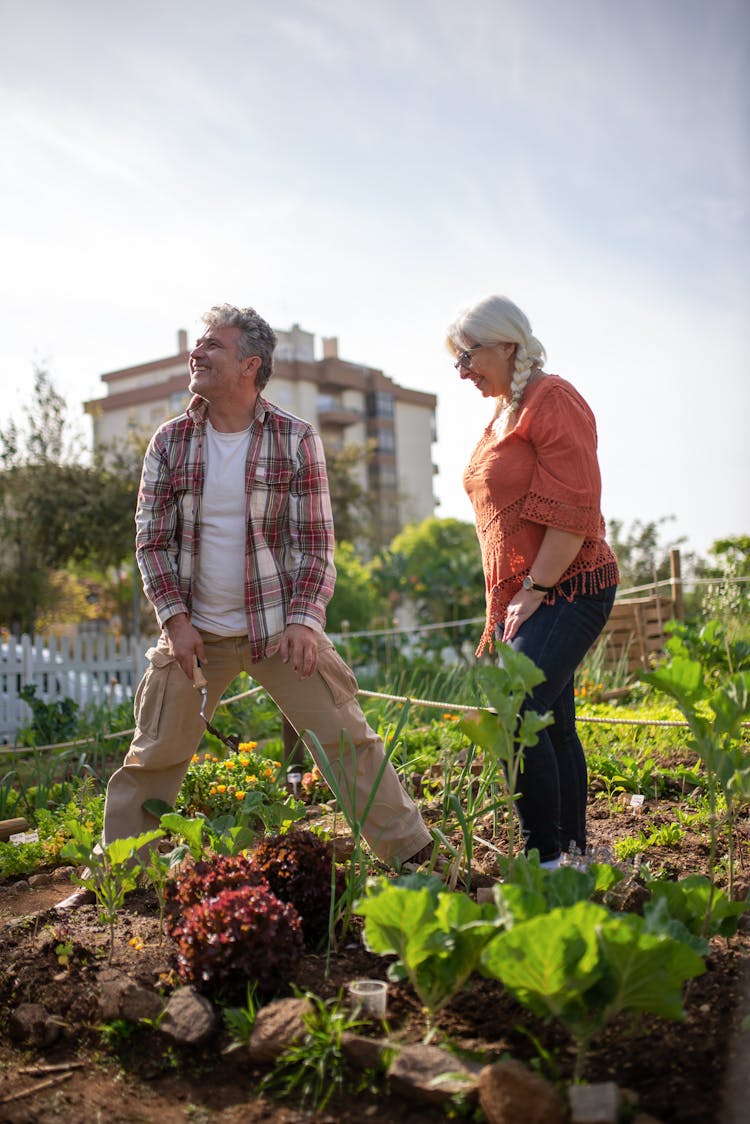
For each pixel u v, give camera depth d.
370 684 8.97
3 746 7.66
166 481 3.27
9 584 20.09
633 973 1.84
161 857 3.04
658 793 4.48
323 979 2.50
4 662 9.80
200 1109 2.08
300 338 47.03
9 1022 2.54
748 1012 1.87
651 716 6.15
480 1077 1.87
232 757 5.04
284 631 3.25
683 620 8.79
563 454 2.89
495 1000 2.30
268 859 2.80
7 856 4.00
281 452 3.24
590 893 2.22
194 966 2.40
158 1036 2.35
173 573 3.28
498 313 2.98
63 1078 2.27
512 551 3.02
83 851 2.80
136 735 3.39
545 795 2.93
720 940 2.52
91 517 20.38
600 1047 2.07
